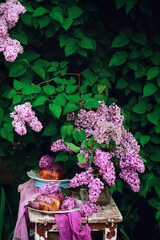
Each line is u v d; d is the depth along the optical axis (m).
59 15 2.38
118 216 2.14
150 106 2.55
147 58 2.55
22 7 2.31
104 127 2.07
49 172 2.37
